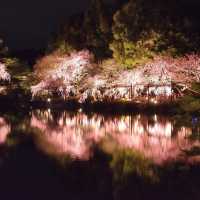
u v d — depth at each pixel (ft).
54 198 50.03
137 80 123.75
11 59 170.81
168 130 94.22
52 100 161.27
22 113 144.25
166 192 50.49
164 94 123.95
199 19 134.92
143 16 129.80
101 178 57.47
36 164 65.92
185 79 118.42
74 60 147.64
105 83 139.13
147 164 64.03
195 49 125.70
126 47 131.03
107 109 138.82
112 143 82.58
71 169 62.59
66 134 96.17
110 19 157.17
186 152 70.33
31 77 171.53
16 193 51.93
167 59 119.34
